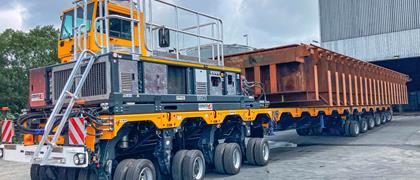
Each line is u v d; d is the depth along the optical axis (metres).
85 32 6.74
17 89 17.62
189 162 7.44
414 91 40.59
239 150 8.98
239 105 9.24
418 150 11.76
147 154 7.62
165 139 7.07
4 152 6.68
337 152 11.88
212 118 8.14
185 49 9.44
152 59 6.89
